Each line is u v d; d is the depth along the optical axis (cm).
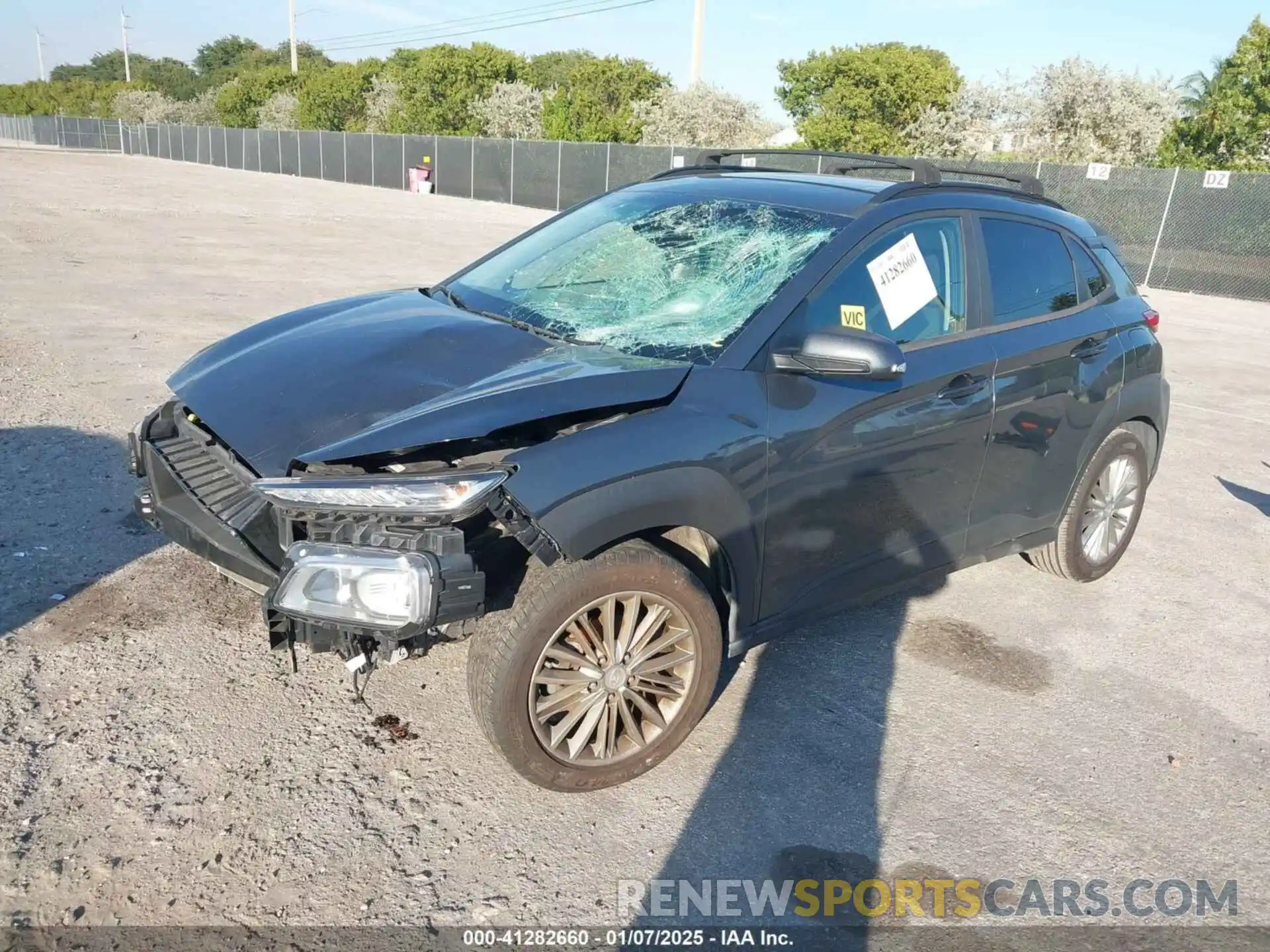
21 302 980
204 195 2806
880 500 348
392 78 5881
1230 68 2625
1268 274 1798
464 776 302
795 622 341
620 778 301
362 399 288
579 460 268
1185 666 405
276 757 302
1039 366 398
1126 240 1988
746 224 366
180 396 313
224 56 11975
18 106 10712
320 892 252
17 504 468
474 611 256
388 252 1627
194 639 364
